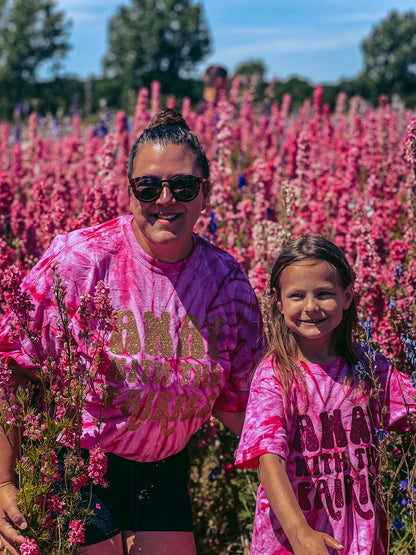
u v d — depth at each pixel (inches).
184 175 96.1
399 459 119.8
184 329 102.3
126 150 268.5
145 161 97.7
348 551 95.0
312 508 95.3
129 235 102.1
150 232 98.0
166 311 101.7
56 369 97.8
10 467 96.0
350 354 101.0
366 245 157.2
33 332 97.1
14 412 96.3
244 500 145.6
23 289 99.7
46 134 544.4
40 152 360.2
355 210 185.6
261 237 176.1
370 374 99.7
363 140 284.5
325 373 97.7
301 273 95.6
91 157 310.8
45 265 100.7
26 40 2300.7
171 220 97.4
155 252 100.5
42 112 1514.5
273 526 95.6
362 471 96.6
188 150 98.6
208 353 103.6
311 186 229.1
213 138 338.3
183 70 2438.5
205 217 175.8
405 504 116.0
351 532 95.3
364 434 97.4
